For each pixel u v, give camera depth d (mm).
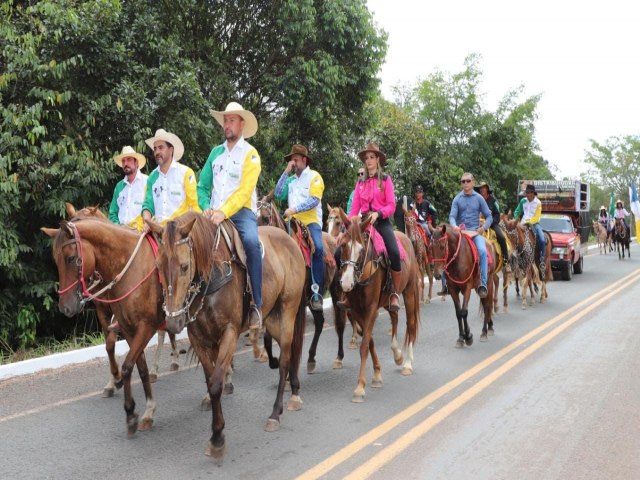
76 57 10961
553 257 18672
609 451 5227
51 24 10992
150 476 4766
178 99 11805
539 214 14359
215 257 5207
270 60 15984
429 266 14477
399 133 23422
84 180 10648
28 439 5555
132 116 11469
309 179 8406
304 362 8781
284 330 6242
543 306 13812
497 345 9680
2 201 9906
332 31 15336
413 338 8172
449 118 32375
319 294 8023
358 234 6684
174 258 4715
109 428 5883
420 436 5609
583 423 5926
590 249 34344
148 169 12711
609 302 14102
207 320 5238
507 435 5625
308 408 6516
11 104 10266
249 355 9117
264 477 4742
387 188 7543
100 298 6121
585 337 10125
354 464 4977
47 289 10922
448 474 4785
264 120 16922
